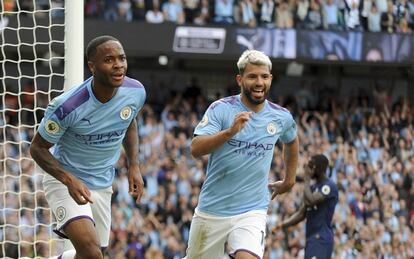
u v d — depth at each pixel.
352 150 26.11
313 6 27.61
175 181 22.77
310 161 13.77
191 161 23.52
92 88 8.16
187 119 26.47
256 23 27.30
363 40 27.84
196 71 31.06
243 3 27.17
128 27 26.42
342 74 31.45
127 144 8.90
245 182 8.74
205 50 26.80
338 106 29.47
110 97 8.21
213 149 8.32
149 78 30.75
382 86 31.31
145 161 23.55
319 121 28.31
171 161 23.56
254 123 8.65
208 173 8.88
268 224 21.11
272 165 23.70
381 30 28.11
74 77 10.62
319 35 27.50
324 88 30.84
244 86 8.58
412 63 28.19
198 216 8.97
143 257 20.44
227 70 31.27
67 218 8.34
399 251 23.47
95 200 8.59
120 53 8.03
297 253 20.91
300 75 31.39
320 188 13.60
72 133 8.30
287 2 27.47
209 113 8.68
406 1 28.39
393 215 24.16
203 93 31.16
